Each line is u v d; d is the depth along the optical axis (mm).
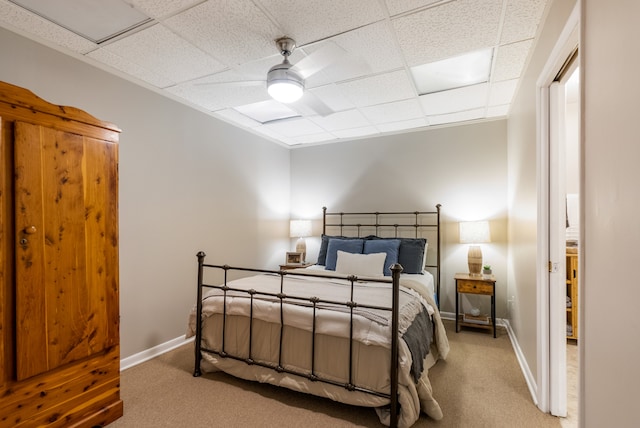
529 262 2242
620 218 814
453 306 3760
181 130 3053
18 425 1475
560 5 1541
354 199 4363
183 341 3002
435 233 3877
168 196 2906
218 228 3480
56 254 1623
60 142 1648
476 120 3674
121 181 2521
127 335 2529
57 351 1611
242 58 2336
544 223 1906
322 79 2652
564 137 1862
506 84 2754
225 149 3604
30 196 1525
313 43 2141
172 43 2131
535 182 2041
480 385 2215
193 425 1783
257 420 1820
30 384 1525
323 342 1943
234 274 3697
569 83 2947
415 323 2014
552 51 1627
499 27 1956
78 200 1725
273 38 2078
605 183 901
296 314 1984
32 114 1539
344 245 3658
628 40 775
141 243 2658
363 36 2055
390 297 2172
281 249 4594
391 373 1694
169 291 2893
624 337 790
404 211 4059
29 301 1513
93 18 1861
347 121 3723
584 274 1036
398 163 4105
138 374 2377
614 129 849
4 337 1439
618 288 825
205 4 1747
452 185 3803
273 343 2090
